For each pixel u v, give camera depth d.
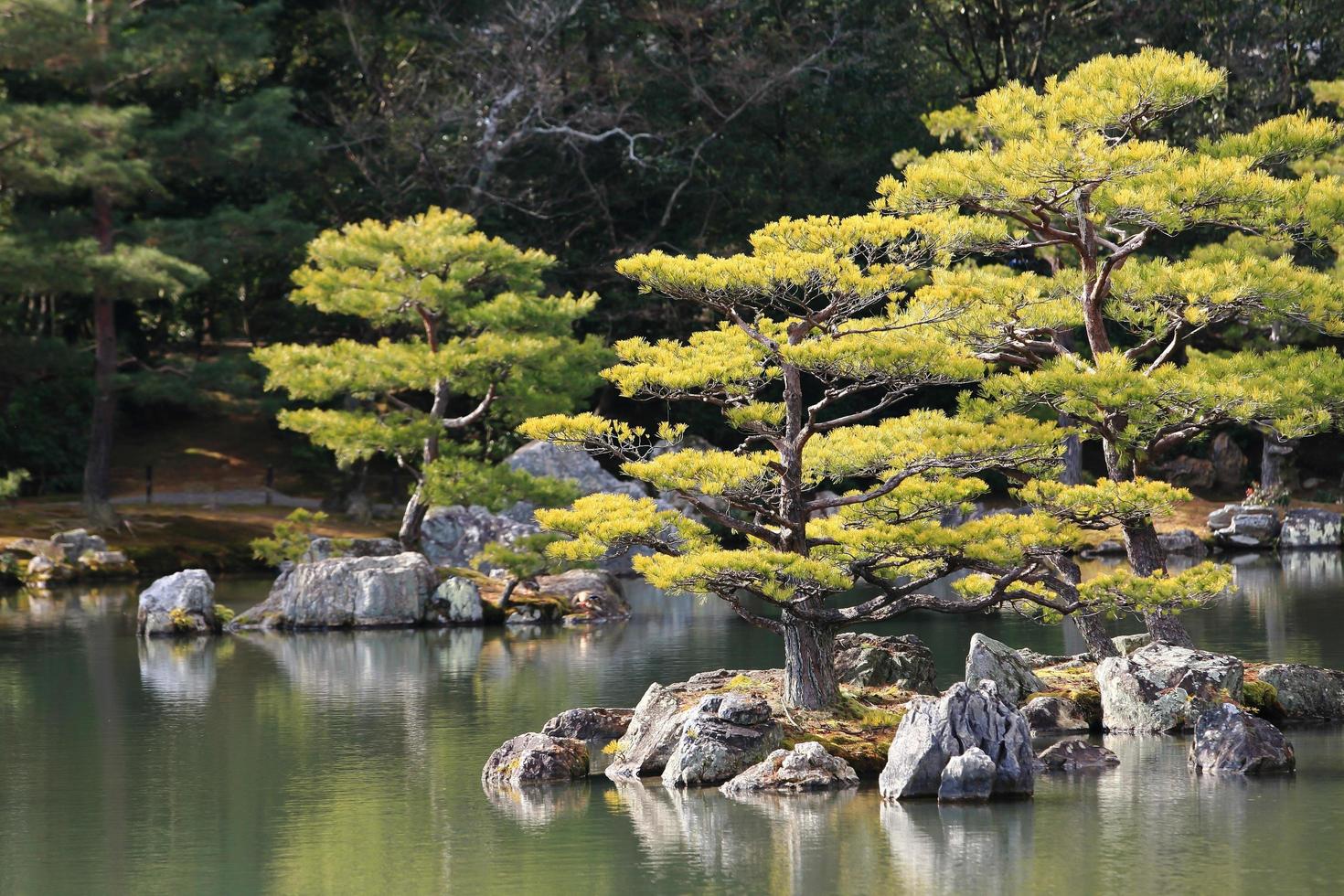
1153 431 24.67
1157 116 23.31
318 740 24.34
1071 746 21.66
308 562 41.44
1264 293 23.80
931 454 21.78
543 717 25.92
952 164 24.03
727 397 22.44
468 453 42.75
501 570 45.56
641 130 64.81
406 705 27.39
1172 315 25.50
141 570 50.03
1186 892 14.86
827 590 21.92
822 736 21.41
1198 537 53.69
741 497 21.55
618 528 20.38
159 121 58.03
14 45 47.72
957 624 37.50
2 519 52.09
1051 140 22.31
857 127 65.75
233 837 18.20
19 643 36.44
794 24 66.56
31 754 23.44
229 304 69.31
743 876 15.87
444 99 61.94
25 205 53.69
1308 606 37.38
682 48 64.88
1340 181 25.42
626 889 15.52
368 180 61.44
